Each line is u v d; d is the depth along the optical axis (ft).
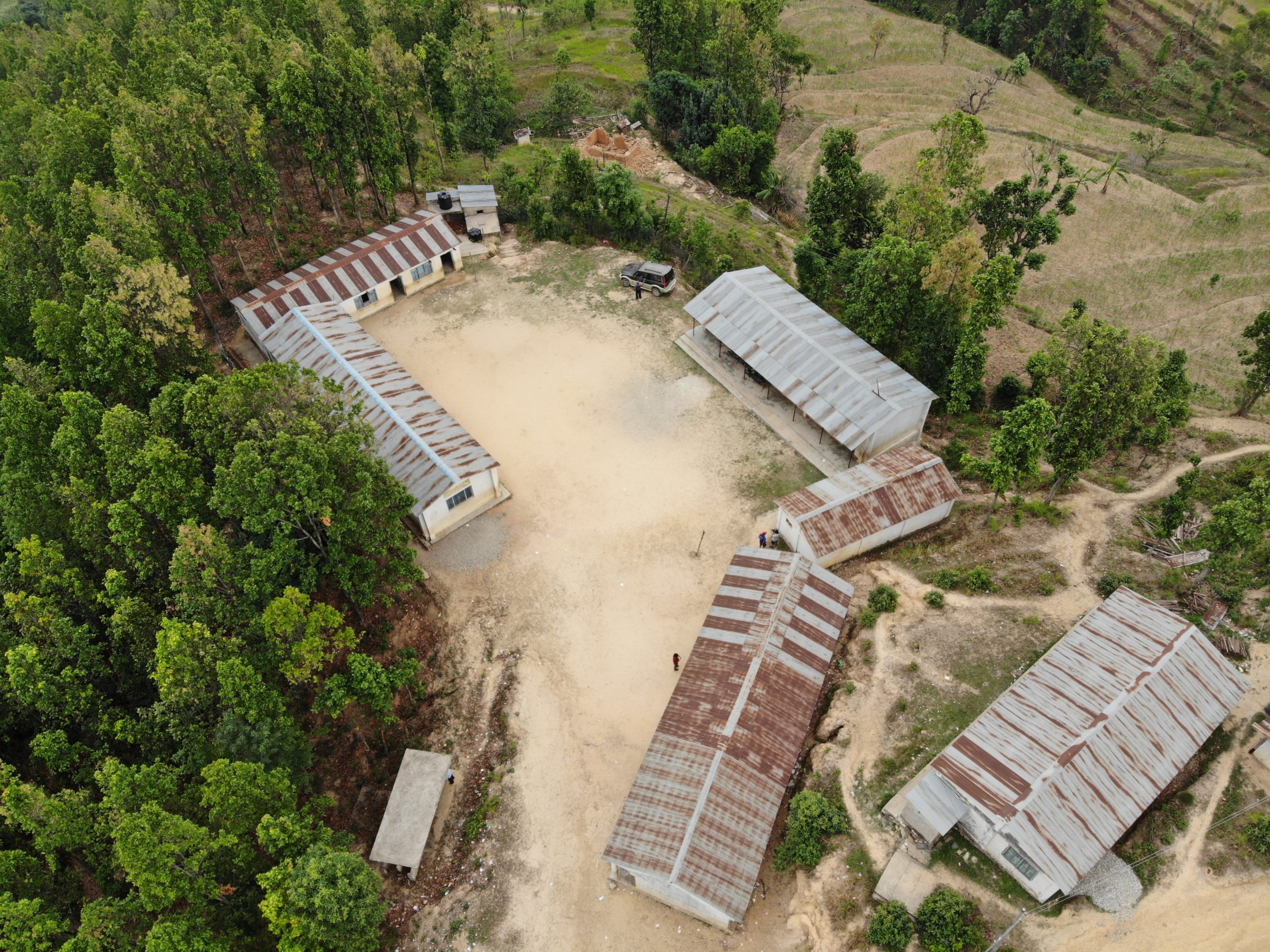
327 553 178.40
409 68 331.77
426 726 182.80
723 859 145.69
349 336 260.01
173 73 316.81
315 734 181.16
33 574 176.96
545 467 236.22
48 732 157.07
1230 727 158.40
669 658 191.01
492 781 171.73
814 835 149.69
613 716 180.65
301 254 311.88
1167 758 147.43
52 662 166.71
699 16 473.26
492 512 223.92
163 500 175.32
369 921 135.54
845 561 205.98
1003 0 591.37
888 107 518.78
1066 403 202.39
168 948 122.52
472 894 155.74
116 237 238.48
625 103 474.08
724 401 256.32
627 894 153.69
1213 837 142.51
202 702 156.87
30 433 200.85
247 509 163.22
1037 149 466.29
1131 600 173.47
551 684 186.60
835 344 249.34
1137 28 601.62
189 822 130.11
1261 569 185.68
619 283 306.55
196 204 260.62
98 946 126.00
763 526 218.59
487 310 295.89
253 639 166.09
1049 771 142.61
